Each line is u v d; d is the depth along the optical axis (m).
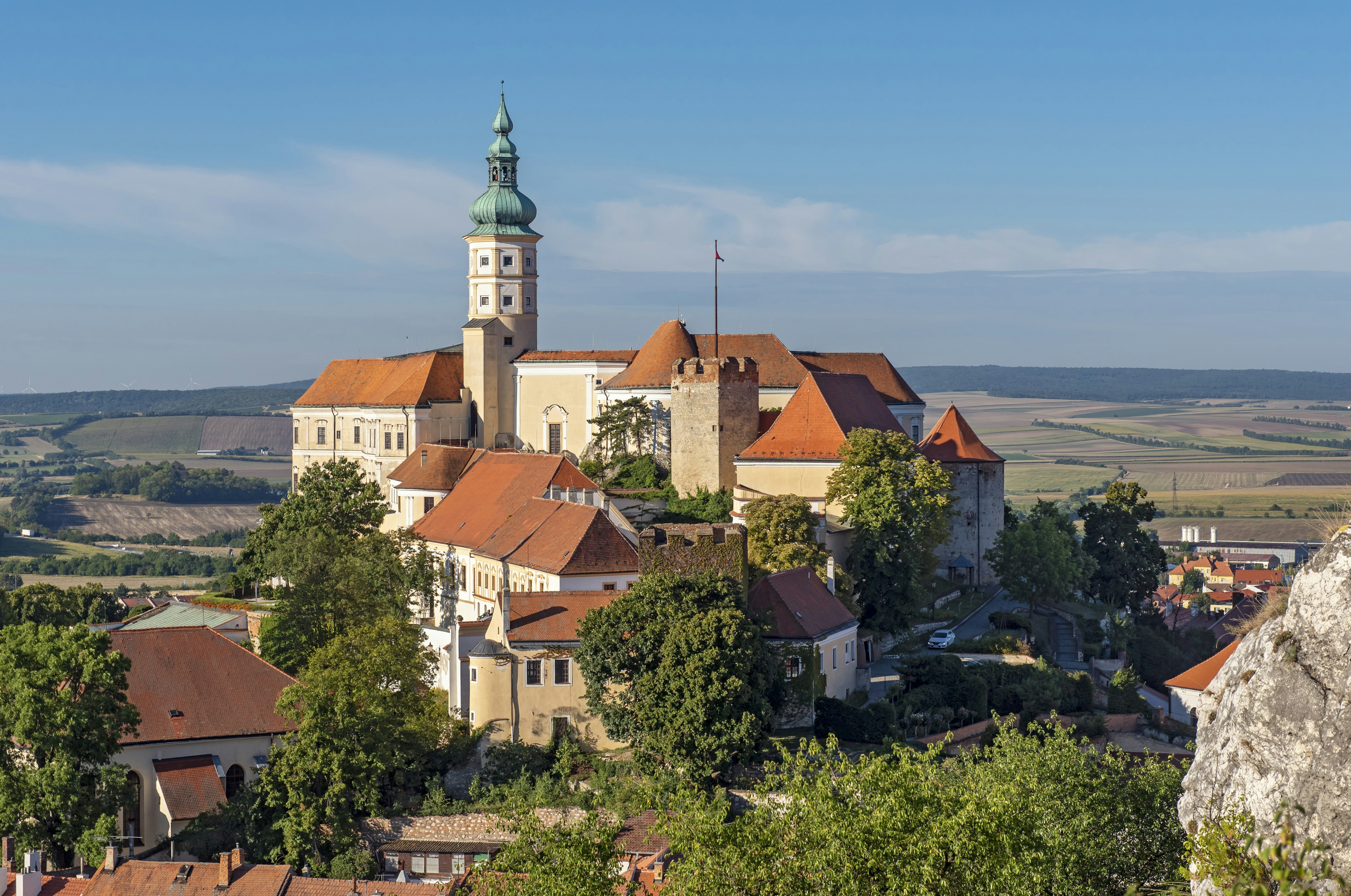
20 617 166.25
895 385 187.12
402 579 140.75
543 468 147.62
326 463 156.62
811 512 134.38
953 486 155.25
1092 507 172.88
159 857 96.50
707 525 124.81
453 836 96.81
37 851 86.81
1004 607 153.50
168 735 101.62
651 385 174.38
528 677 106.12
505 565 129.50
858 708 109.25
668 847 60.53
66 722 90.94
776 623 110.44
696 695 95.75
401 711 103.50
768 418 165.75
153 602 192.00
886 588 135.00
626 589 119.69
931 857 50.25
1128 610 170.75
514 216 198.00
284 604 125.56
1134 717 125.62
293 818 94.38
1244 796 45.56
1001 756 67.81
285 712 100.50
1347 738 43.41
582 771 102.94
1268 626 48.09
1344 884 34.88
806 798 54.47
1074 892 58.84
